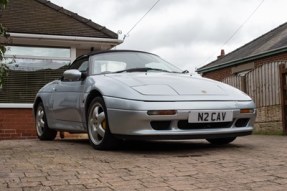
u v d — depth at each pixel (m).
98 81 5.34
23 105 10.49
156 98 4.65
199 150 5.01
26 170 3.84
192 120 4.65
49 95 6.83
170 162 4.14
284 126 8.54
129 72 5.64
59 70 10.96
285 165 3.89
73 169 3.85
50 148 5.59
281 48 13.22
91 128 5.35
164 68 5.98
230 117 4.86
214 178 3.42
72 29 11.03
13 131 10.38
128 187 3.17
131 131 4.66
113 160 4.31
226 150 4.96
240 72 16.09
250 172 3.62
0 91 10.37
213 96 4.89
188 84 5.06
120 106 4.73
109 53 6.16
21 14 11.18
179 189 3.09
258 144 5.64
